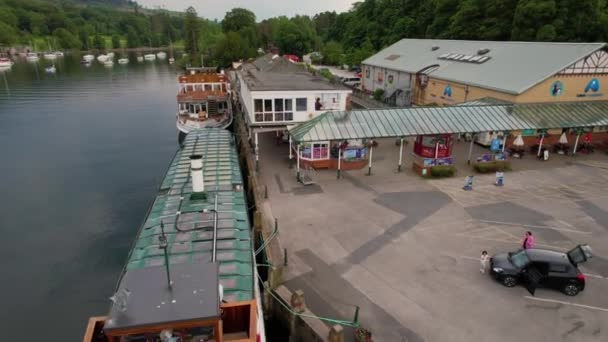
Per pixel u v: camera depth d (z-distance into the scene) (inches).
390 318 755.4
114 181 1807.3
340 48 4911.4
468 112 1563.7
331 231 1064.8
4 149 2228.1
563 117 1620.3
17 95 3774.6
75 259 1222.3
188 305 428.1
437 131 1448.1
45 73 5428.2
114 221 1448.1
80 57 7726.4
